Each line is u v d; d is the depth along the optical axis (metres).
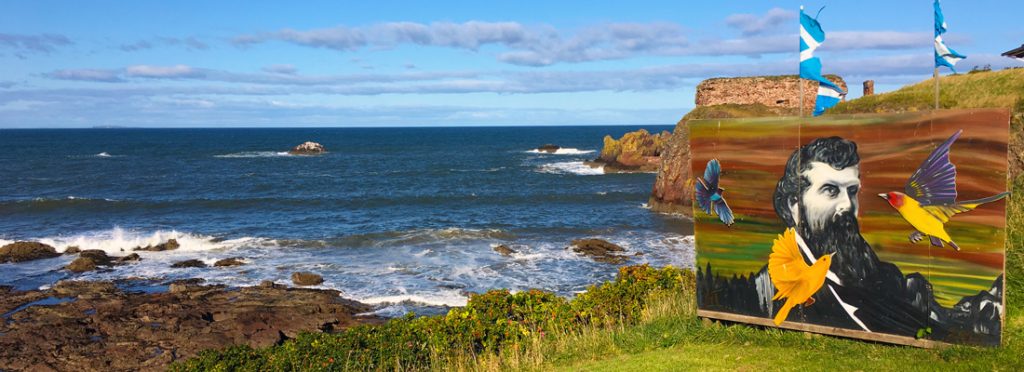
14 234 36.56
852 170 8.78
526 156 108.44
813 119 9.02
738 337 9.74
